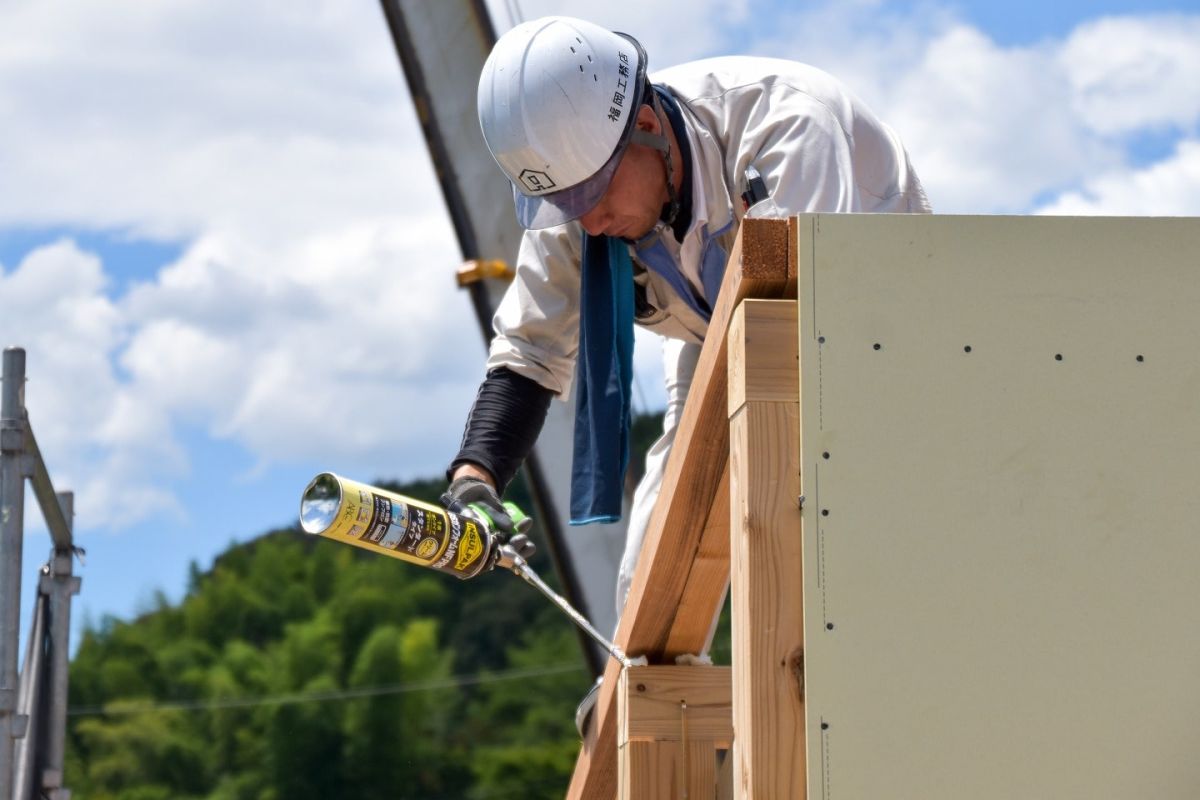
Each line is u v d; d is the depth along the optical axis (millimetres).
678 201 4176
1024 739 2617
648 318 4699
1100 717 2627
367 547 3791
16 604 5723
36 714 6168
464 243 10125
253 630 43406
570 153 3994
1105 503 2693
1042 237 2768
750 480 2816
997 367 2727
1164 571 2674
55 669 6250
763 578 2789
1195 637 2656
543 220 4164
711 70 4262
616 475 4363
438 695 41656
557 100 3977
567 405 9828
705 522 3480
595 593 9891
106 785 40406
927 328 2734
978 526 2678
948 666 2635
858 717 2615
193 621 43344
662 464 4852
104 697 41594
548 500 9906
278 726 40844
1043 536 2678
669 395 5008
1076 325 2744
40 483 6105
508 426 4676
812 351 2723
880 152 4191
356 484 3707
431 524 3838
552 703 41625
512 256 10070
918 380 2719
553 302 4723
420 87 10141
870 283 2746
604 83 4023
